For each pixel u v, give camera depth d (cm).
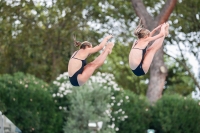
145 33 1664
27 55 4900
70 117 3731
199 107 4006
